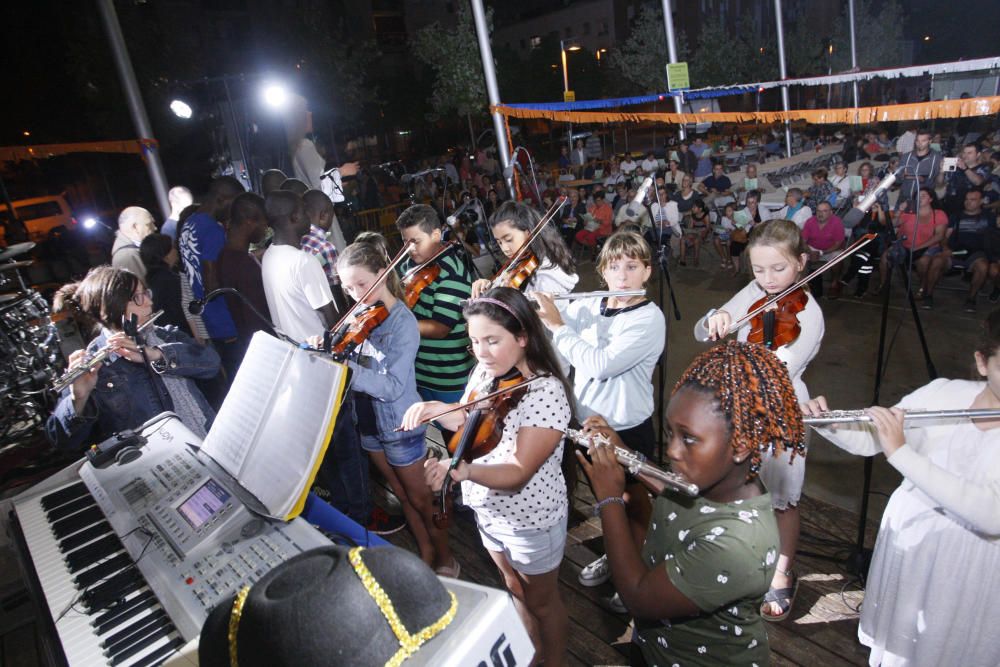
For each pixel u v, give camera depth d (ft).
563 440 6.44
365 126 92.43
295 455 5.09
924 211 20.31
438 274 10.25
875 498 11.02
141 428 7.29
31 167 42.16
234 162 30.45
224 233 13.34
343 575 3.07
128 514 5.82
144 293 8.09
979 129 39.96
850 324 20.17
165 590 4.78
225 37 80.94
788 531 7.95
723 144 55.36
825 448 12.87
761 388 4.18
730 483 4.38
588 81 106.11
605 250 8.20
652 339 7.98
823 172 26.73
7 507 6.59
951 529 5.93
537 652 7.32
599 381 8.39
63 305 8.50
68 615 4.95
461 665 3.18
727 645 4.50
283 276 10.12
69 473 7.04
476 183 42.57
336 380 5.08
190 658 4.15
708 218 29.19
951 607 6.04
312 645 2.85
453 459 5.73
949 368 16.52
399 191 49.90
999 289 20.97
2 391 16.22
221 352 13.23
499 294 6.07
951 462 5.78
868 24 83.20
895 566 6.52
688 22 115.85
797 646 7.75
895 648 6.62
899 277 23.76
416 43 66.85
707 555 4.26
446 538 9.20
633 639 5.77
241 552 4.84
